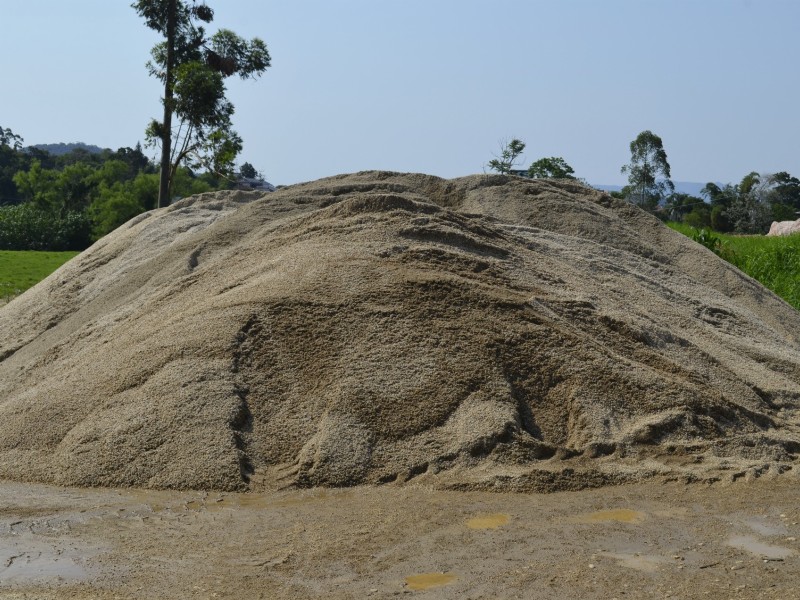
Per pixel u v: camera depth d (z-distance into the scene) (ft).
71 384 26.43
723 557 16.30
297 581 15.72
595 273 35.58
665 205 157.79
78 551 17.35
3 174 273.54
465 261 29.50
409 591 15.19
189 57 108.27
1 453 23.65
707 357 28.66
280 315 25.98
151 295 35.83
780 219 171.12
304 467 21.47
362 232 31.37
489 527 18.16
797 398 27.76
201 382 23.85
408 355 24.31
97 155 318.45
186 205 55.21
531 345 25.02
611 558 16.37
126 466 21.94
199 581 15.80
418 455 21.75
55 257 93.45
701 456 22.08
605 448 22.25
